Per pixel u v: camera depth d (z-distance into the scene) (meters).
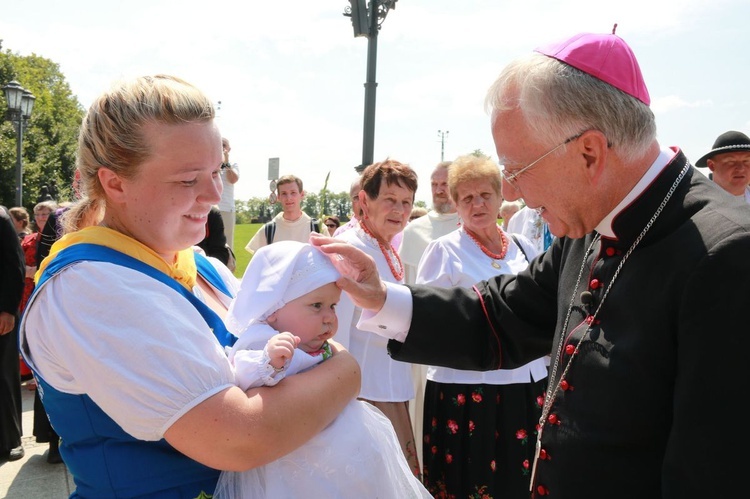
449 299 2.07
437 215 4.62
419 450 3.55
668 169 1.51
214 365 1.35
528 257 3.53
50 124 40.00
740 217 1.33
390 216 3.26
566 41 1.53
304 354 1.65
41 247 4.73
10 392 4.60
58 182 36.28
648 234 1.47
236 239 24.84
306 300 1.69
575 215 1.58
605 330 1.50
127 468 1.39
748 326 1.20
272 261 1.71
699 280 1.28
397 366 3.13
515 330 2.02
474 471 2.99
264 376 1.41
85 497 1.43
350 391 1.59
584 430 1.47
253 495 1.47
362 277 1.99
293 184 6.55
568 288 1.76
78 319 1.31
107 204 1.51
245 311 1.64
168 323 1.32
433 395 3.15
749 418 1.18
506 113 1.55
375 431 1.66
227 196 7.11
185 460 1.44
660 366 1.36
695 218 1.40
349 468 1.53
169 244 1.49
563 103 1.44
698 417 1.22
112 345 1.29
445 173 4.61
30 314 1.41
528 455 3.01
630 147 1.46
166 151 1.38
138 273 1.38
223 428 1.31
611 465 1.42
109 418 1.38
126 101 1.37
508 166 1.58
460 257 3.30
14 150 33.41
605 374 1.44
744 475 1.17
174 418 1.29
